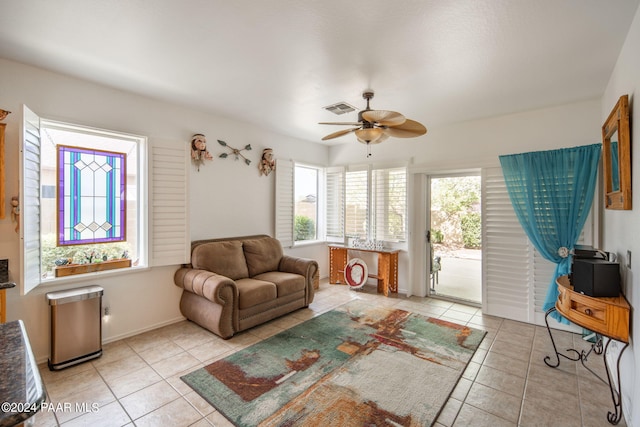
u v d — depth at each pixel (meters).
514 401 2.14
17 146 2.50
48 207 2.79
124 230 3.27
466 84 2.88
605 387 2.30
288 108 3.64
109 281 3.04
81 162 2.99
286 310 3.73
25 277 2.26
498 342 3.07
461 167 4.10
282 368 2.53
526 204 3.48
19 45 2.24
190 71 2.66
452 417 1.98
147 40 2.17
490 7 1.77
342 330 3.33
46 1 1.73
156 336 3.16
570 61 2.43
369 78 2.76
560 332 3.30
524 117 3.64
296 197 5.34
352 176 5.32
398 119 2.52
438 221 4.75
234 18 1.90
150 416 1.97
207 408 2.05
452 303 4.31
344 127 4.45
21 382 0.80
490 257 3.82
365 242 5.06
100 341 2.72
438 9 1.79
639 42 1.78
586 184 3.15
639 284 1.76
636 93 1.87
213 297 2.98
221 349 2.87
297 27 1.99
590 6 1.76
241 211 4.26
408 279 4.65
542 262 3.47
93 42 2.20
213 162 3.91
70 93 2.77
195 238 3.74
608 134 2.42
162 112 3.41
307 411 2.01
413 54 2.33
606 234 2.96
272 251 4.27
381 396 2.17
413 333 3.26
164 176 3.37
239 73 2.69
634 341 1.82
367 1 1.72
